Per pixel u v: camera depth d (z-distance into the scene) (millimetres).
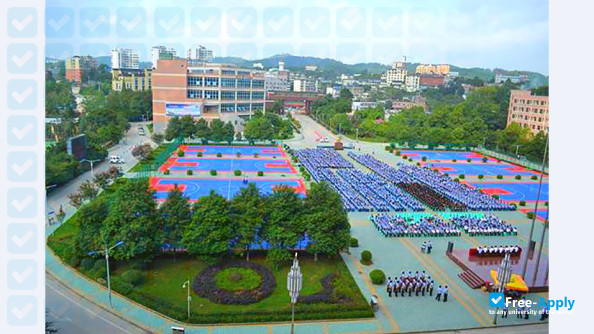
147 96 160500
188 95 138000
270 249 42875
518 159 112562
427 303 38344
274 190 45406
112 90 160000
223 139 114188
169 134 110750
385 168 93375
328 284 40125
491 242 53344
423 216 61812
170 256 44938
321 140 130500
